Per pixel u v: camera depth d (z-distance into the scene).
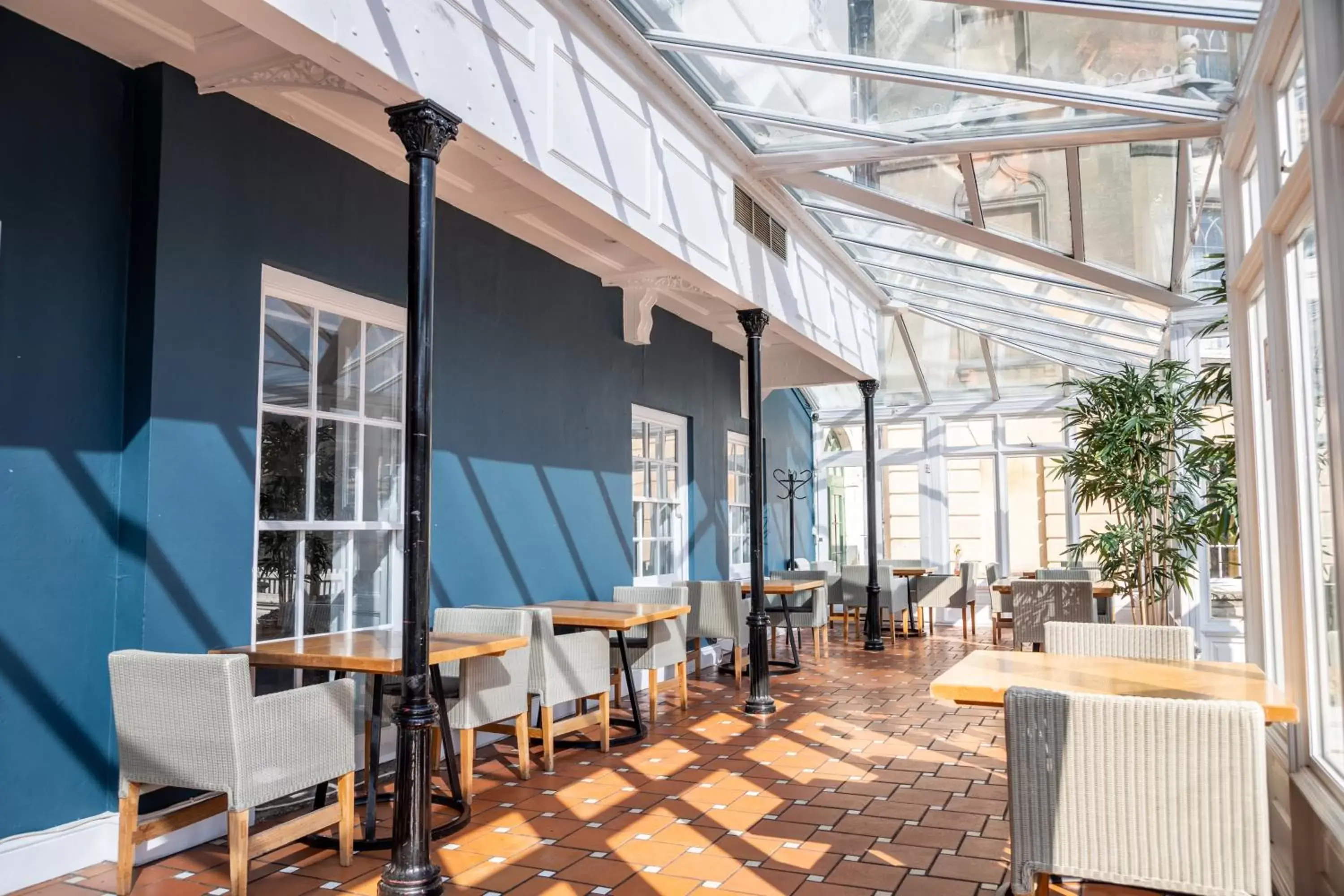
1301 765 3.17
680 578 8.68
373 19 2.99
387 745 4.88
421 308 3.28
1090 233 5.94
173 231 3.88
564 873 3.49
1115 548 6.75
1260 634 3.97
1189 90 4.14
